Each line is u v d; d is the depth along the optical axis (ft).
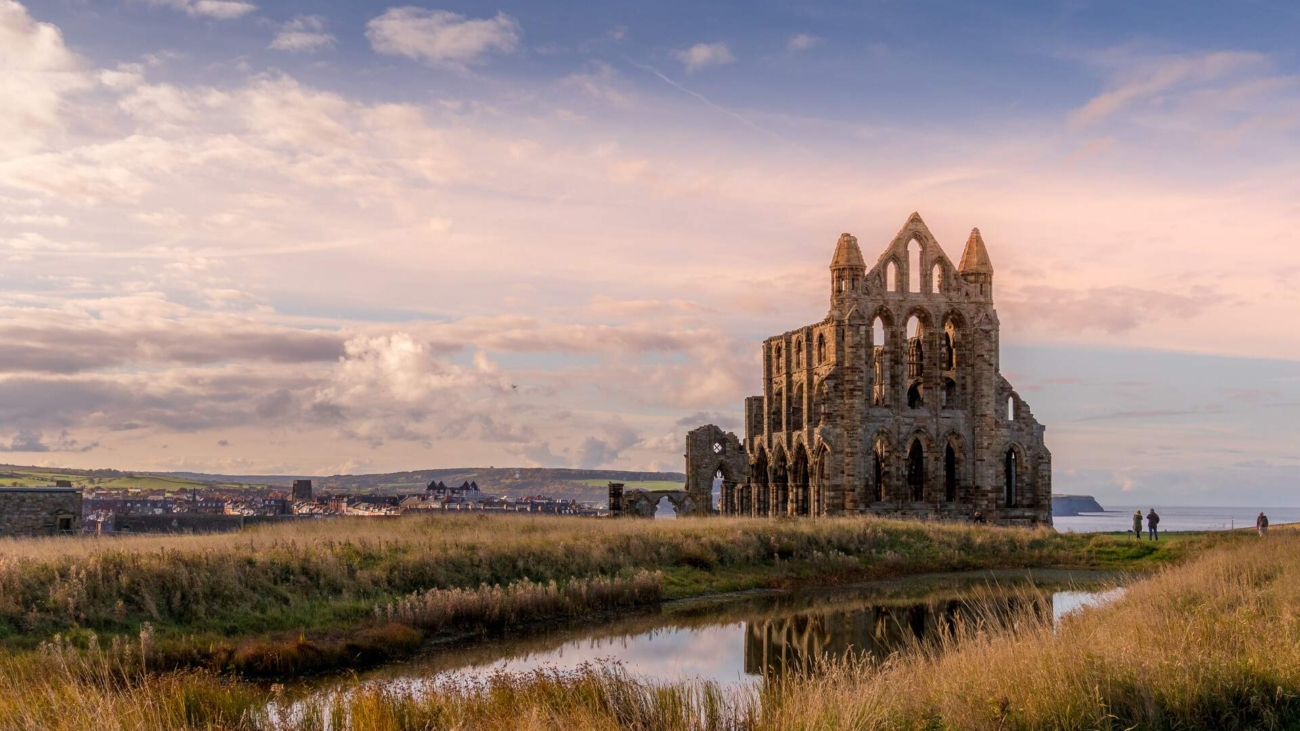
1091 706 63.62
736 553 213.87
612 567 188.24
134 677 104.63
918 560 233.35
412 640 130.11
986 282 338.95
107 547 151.84
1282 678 67.46
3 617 118.52
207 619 129.39
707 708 73.92
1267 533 243.40
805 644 134.21
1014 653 73.87
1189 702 65.21
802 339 343.05
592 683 80.84
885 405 327.06
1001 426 334.65
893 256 328.90
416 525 222.89
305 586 145.59
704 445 362.74
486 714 77.36
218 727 74.43
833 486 313.32
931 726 64.54
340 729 77.25
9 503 242.17
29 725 65.57
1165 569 150.41
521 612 152.66
